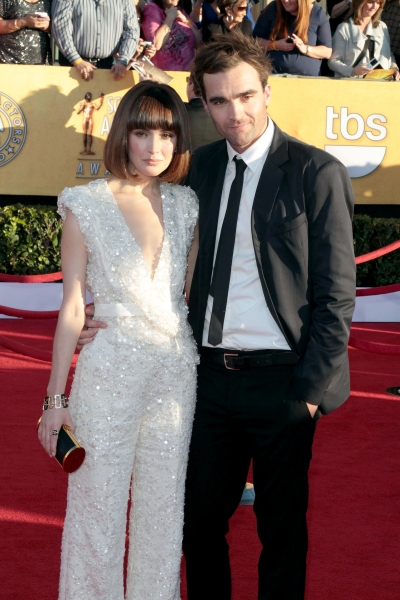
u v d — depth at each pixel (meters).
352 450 3.91
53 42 7.35
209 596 2.28
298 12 6.67
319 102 7.02
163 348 2.00
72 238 1.96
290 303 2.06
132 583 2.13
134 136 1.96
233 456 2.21
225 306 2.12
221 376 2.15
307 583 2.65
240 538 2.98
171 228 2.05
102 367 1.96
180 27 6.84
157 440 2.05
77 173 6.97
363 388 4.99
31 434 4.02
